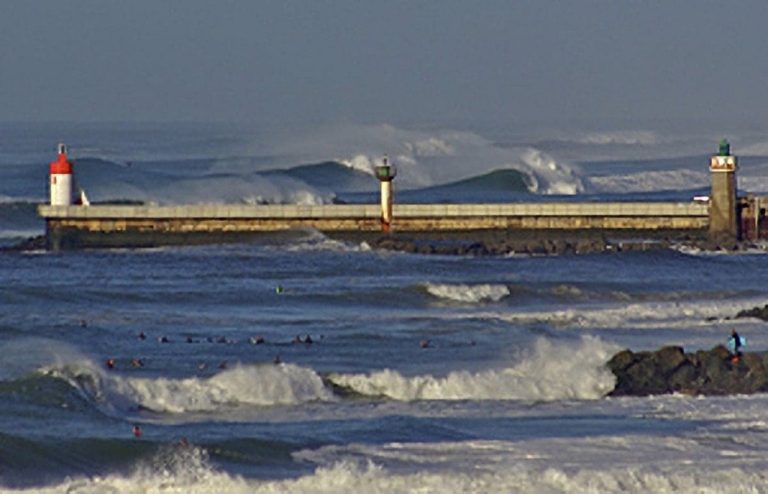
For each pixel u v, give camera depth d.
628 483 105.88
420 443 115.56
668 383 134.62
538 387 132.75
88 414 121.62
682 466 110.44
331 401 130.25
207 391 128.75
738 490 105.69
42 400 122.81
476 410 127.50
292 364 137.00
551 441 116.50
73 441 112.06
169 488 102.31
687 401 130.00
